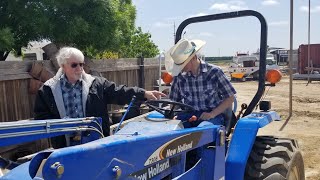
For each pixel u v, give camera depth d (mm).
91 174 2068
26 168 2096
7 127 2508
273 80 4246
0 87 5371
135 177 2477
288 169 3828
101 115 3967
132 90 3945
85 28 6910
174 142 2893
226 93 4090
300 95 18250
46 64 6242
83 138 3133
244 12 4414
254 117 4176
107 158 2184
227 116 4199
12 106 5582
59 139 3621
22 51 8516
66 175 1914
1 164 2723
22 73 5719
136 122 3264
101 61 7906
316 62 29391
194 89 4152
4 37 5863
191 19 4812
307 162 6973
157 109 3785
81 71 3850
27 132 2617
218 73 4113
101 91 4000
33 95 5992
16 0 6414
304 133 9383
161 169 2850
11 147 5293
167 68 4258
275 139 4367
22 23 6500
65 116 3828
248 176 3734
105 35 7449
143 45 16141
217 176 3430
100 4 7273
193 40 4250
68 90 3885
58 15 6922
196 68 4137
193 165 3488
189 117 4066
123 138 2451
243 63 30484
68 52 3793
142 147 2516
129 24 8734
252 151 4016
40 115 3898
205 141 3365
